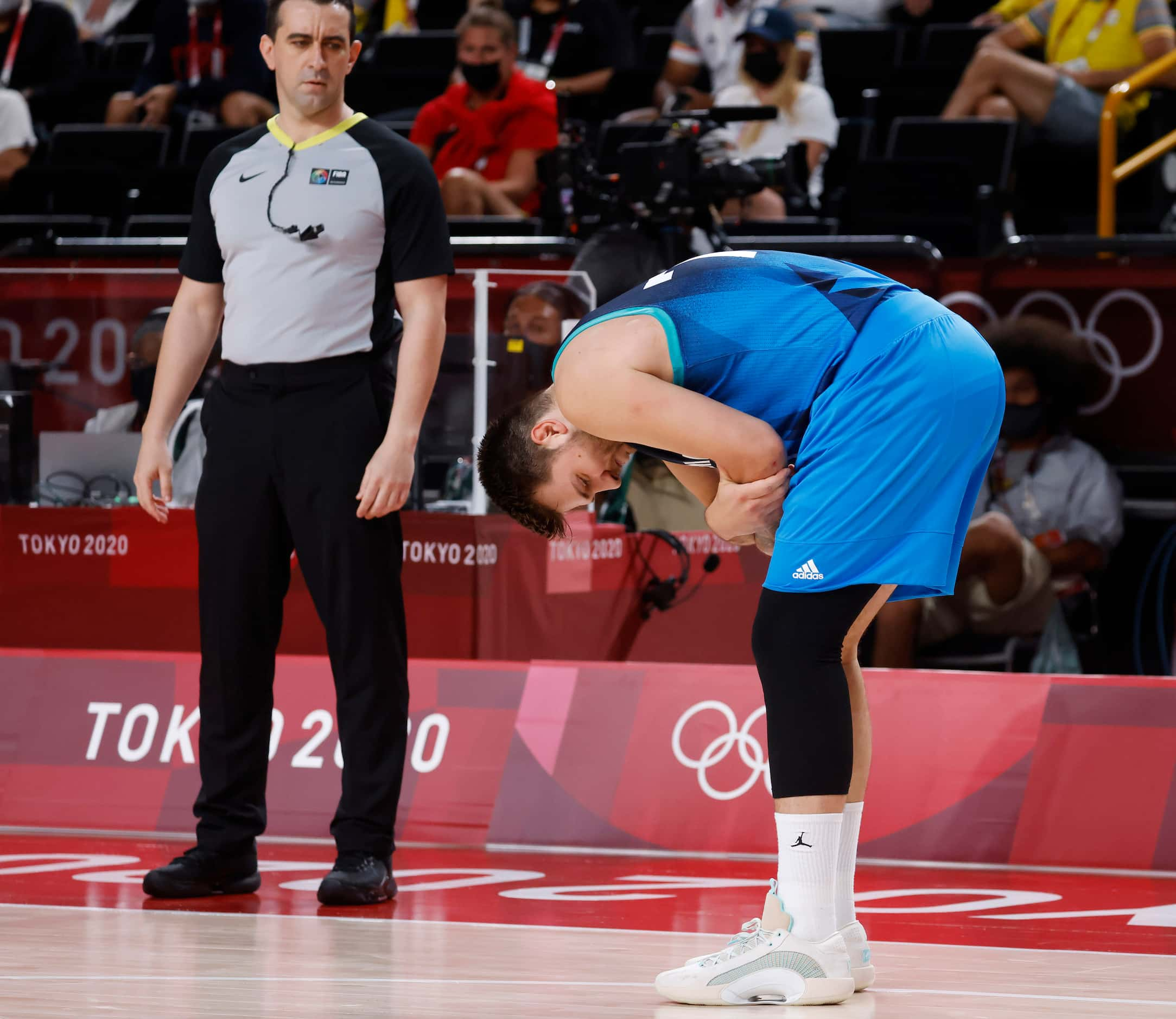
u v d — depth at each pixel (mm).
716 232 19672
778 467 7430
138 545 15328
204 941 8758
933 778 12359
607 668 13141
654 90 30688
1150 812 11969
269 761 13281
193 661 13656
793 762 7508
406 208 10742
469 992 7406
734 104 27391
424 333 10719
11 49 33188
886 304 7688
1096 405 19078
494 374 15172
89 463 15594
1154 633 18984
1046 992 7559
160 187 25672
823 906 7465
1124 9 26719
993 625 17859
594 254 18094
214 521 10719
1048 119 26078
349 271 10672
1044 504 18672
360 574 10578
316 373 10570
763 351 7574
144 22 37656
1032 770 12234
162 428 11125
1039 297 19188
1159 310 18906
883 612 17391
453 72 29266
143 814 13180
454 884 11047
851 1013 7066
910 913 10102
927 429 7480
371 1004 7062
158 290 15391
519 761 12961
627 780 12727
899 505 7461
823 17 32594
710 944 8852
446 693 13312
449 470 15211
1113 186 24062
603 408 7484
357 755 10578
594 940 8930
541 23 31188
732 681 12867
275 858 12148
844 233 24297
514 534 15188
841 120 29422
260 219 10664
